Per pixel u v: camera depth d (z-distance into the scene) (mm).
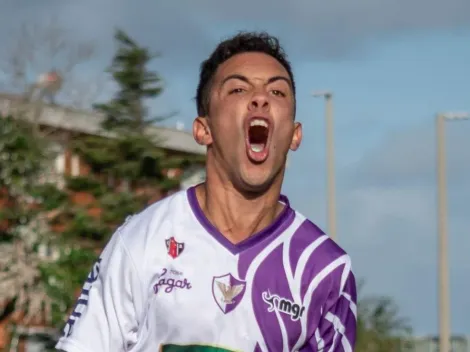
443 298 27922
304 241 5715
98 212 28500
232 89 5668
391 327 34188
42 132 27094
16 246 23688
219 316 5508
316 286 5645
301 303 5609
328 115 30406
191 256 5582
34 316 23906
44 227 24031
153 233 5629
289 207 5805
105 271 5609
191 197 5734
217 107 5656
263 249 5641
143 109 30891
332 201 30469
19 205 24047
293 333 5594
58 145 28672
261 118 5562
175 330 5492
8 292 23188
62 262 23734
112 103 30578
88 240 26094
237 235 5660
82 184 27969
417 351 33750
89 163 29656
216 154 5664
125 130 30422
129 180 30156
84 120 30047
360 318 34062
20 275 23250
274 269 5617
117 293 5562
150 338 5508
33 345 24984
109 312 5559
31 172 24219
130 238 5641
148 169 30094
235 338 5512
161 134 32312
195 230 5641
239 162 5582
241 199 5641
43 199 24328
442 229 27953
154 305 5500
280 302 5582
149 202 30203
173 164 30719
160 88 31062
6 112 25109
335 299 5684
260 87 5664
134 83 30797
